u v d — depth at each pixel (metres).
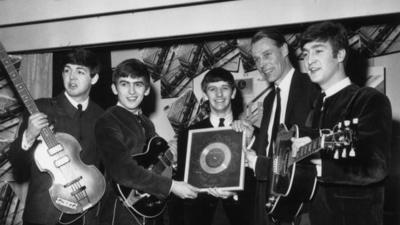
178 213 3.74
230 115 3.60
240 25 3.79
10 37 4.56
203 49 4.83
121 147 3.05
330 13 3.54
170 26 3.99
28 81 5.00
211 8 3.87
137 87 3.31
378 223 2.32
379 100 2.34
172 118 4.88
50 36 4.41
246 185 3.33
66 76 3.33
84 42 4.28
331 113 2.54
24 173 4.98
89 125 3.34
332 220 2.43
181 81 4.89
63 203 3.03
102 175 3.15
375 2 3.43
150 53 5.00
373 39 4.25
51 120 3.25
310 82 3.15
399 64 4.17
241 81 4.64
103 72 4.98
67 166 3.07
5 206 4.95
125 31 4.14
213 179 3.18
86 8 4.03
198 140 3.35
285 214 2.78
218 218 3.29
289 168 2.64
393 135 4.19
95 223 3.19
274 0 3.69
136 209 3.06
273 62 3.23
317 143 2.33
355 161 2.28
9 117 5.08
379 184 2.36
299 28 4.36
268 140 3.29
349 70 4.29
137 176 2.98
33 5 4.20
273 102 3.36
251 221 3.25
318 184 2.56
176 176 3.45
